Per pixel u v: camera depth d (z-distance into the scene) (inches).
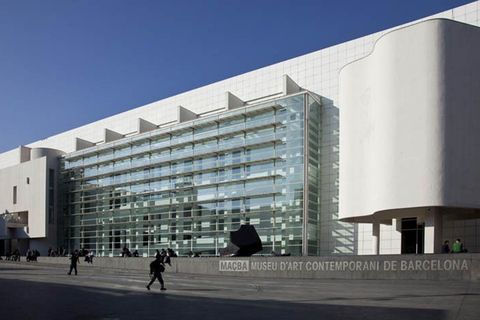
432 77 1059.3
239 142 1835.6
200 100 2177.7
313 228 1641.2
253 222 1733.5
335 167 1675.7
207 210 1899.6
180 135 2055.9
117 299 589.6
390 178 1098.7
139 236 2165.4
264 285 820.6
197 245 1920.5
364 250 1555.1
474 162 1064.2
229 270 1186.0
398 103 1099.3
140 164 2217.0
